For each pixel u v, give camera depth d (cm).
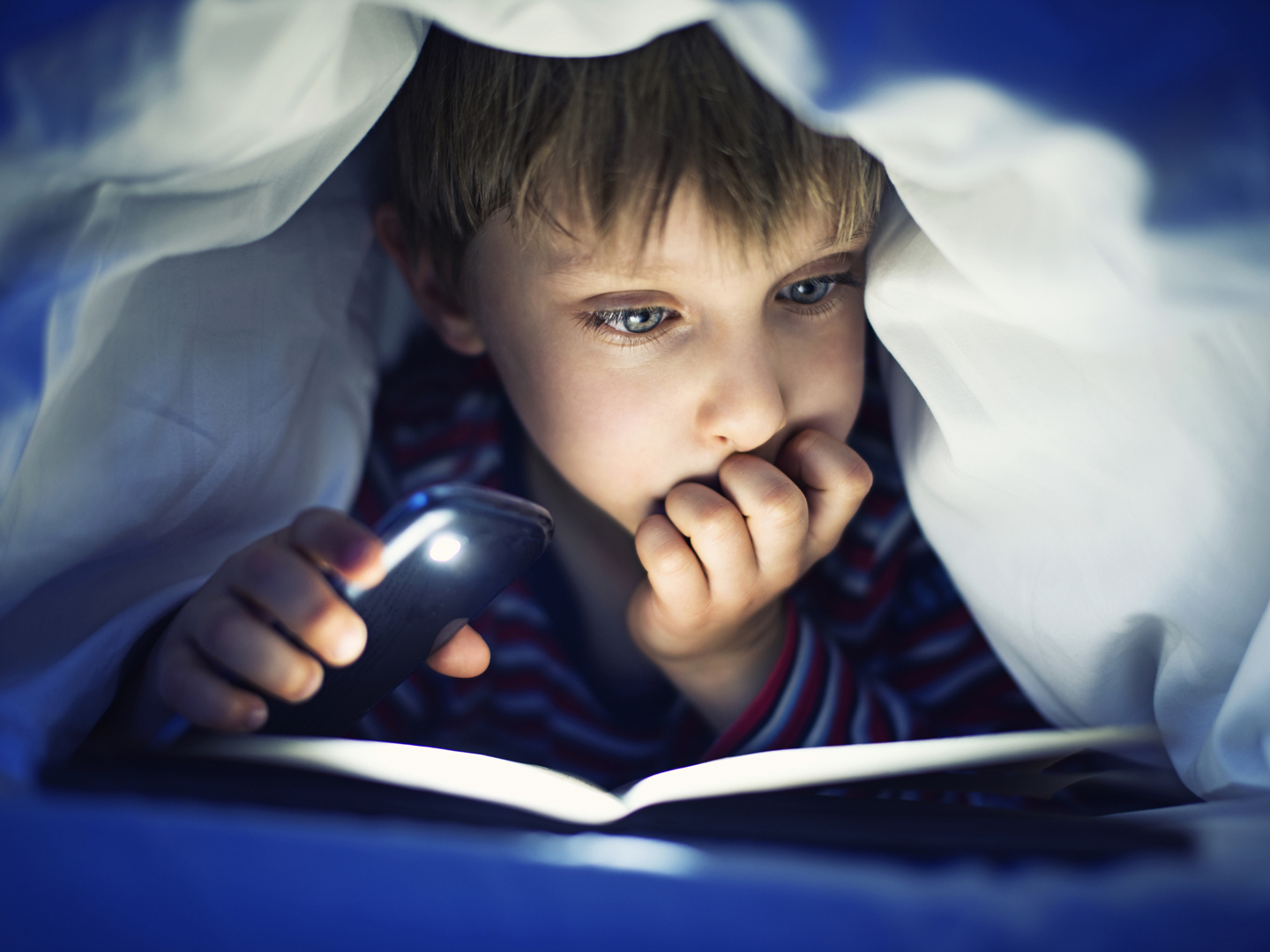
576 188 65
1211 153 40
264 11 45
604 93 64
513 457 96
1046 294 51
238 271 70
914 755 51
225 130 49
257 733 60
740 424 70
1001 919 32
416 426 100
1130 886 34
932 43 40
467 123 72
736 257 66
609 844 38
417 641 61
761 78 44
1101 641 68
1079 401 62
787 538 74
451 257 82
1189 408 59
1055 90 40
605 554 95
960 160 44
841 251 71
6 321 48
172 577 68
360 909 35
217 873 36
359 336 88
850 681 84
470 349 92
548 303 71
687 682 87
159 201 54
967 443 68
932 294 63
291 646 57
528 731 91
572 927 34
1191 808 51
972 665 92
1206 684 64
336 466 82
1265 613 56
